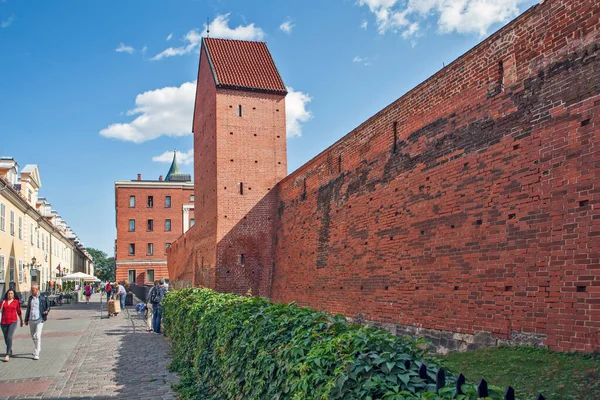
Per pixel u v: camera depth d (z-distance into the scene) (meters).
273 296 27.53
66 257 69.69
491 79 11.35
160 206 72.19
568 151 9.06
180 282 45.62
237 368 6.86
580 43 9.02
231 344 7.50
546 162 9.53
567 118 9.16
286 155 30.19
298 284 23.59
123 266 70.12
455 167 12.34
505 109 10.80
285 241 26.59
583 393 6.54
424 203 13.53
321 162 22.06
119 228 70.75
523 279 9.70
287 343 5.50
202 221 33.31
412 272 13.75
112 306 28.52
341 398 3.89
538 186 9.66
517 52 10.60
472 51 12.02
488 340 10.46
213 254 28.73
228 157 29.16
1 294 31.09
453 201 12.26
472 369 8.70
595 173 8.48
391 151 15.75
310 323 5.73
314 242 22.06
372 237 16.47
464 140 12.09
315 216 22.28
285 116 30.64
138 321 25.25
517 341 9.65
